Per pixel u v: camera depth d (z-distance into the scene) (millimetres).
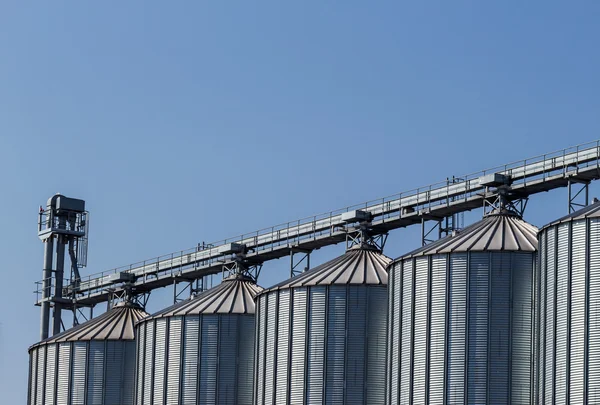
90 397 158375
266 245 154875
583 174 123188
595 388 106562
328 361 129250
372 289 130500
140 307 167250
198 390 142750
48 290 183875
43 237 185750
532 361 116312
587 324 108188
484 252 119000
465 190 133500
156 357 146875
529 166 127625
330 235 144250
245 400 141875
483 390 116000
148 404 146375
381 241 141000
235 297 147125
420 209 136250
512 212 126125
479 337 117312
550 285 112812
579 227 110812
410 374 120312
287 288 133375
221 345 143500
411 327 121250
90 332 161750
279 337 132750
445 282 119812
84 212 187000
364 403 127812
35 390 163875
